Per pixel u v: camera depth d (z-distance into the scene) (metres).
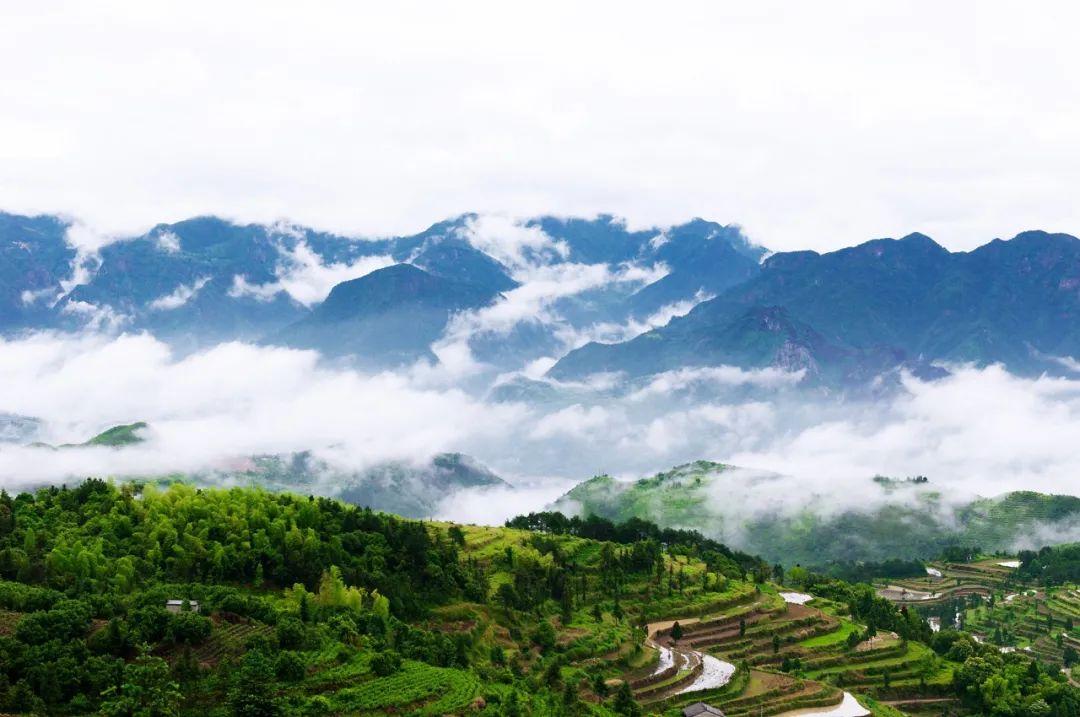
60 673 145.12
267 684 154.75
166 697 143.00
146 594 182.50
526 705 174.12
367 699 161.12
